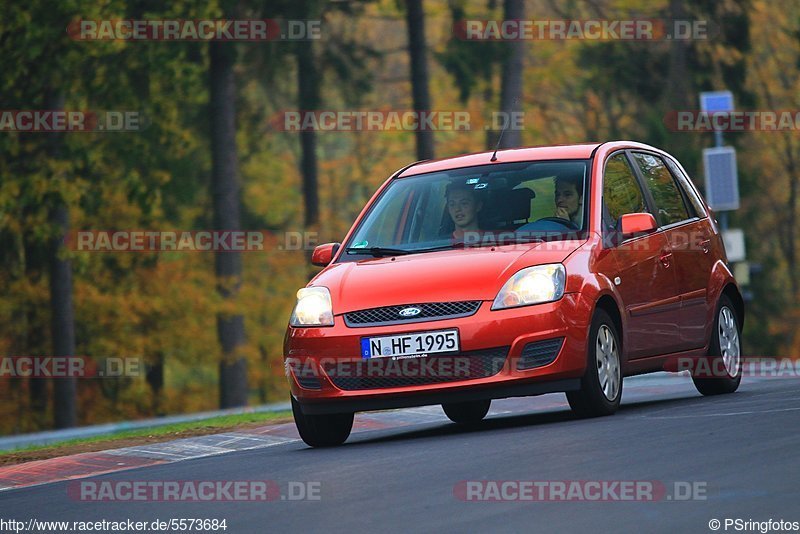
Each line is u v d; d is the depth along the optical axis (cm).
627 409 3428
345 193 15612
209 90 10019
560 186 3353
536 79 13112
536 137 13600
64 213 9319
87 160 8781
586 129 13612
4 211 8588
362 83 10806
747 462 2152
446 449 2697
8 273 10156
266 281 13100
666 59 12406
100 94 8988
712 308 3766
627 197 3478
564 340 3028
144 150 9131
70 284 9450
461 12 10369
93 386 12062
